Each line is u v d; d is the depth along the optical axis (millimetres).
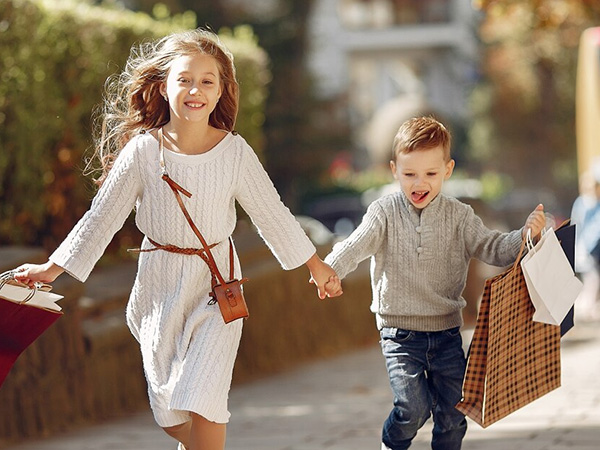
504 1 14961
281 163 33812
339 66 55844
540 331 5586
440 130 5770
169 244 5312
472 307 18078
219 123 5617
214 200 5297
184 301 5305
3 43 10258
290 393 11031
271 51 33688
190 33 5480
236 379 12133
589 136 21984
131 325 5508
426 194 5746
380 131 45906
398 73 58438
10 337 5383
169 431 5520
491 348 5336
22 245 10859
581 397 9711
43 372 8867
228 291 5258
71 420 9164
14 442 8453
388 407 9820
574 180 52844
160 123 5582
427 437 8055
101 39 11641
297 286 13711
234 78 5539
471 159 54750
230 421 9320
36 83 10664
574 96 49656
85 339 9320
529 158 53156
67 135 11227
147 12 28781
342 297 15078
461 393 5812
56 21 10992
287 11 34062
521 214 43344
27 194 10773
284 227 5477
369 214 5840
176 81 5305
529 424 8406
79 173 11406
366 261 16750
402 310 5793
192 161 5270
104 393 9688
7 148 10406
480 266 18328
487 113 53219
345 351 14797
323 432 8523
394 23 58062
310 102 34094
